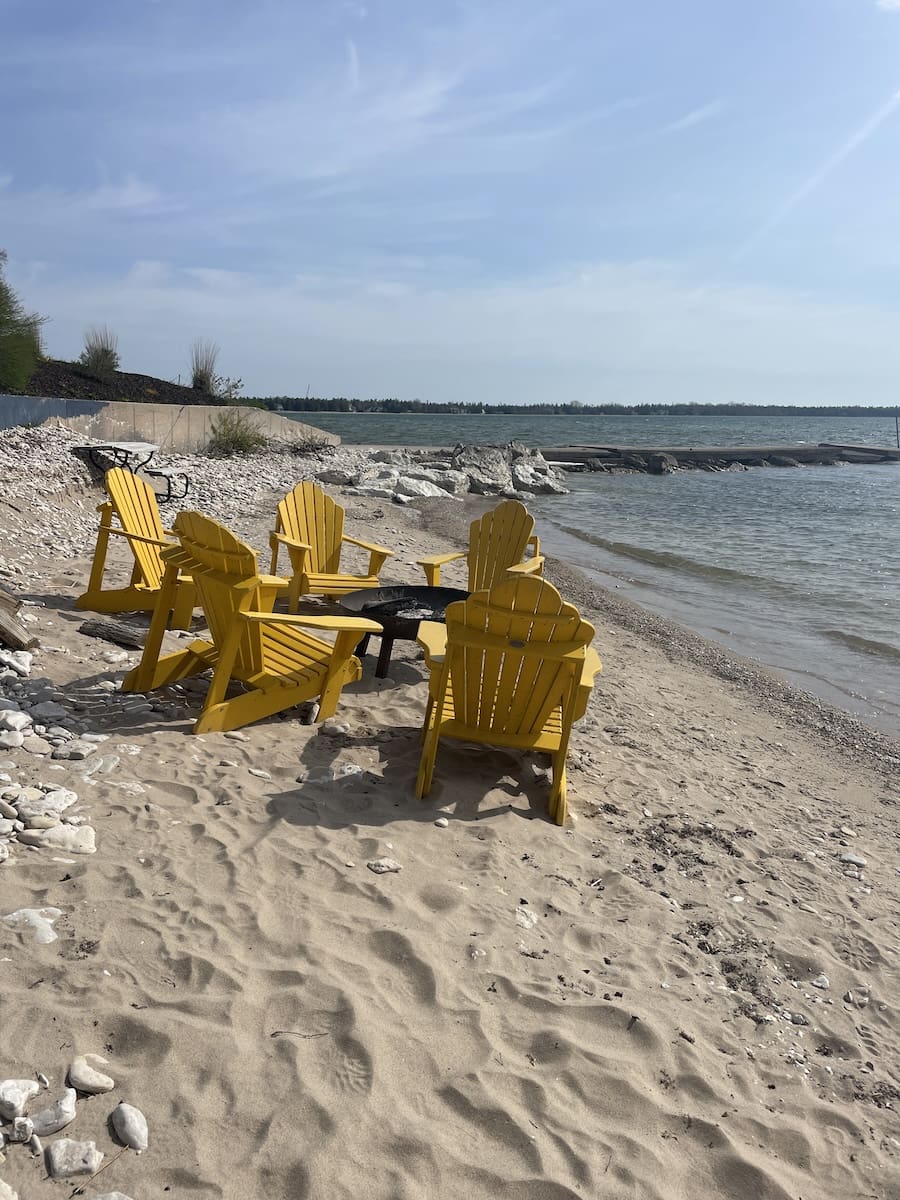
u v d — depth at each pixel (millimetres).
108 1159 2012
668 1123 2398
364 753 4598
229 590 4617
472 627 4160
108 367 24578
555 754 4328
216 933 2854
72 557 8773
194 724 4660
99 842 3322
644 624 9797
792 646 9422
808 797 5254
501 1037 2613
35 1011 2377
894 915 3820
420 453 30203
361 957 2865
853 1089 2680
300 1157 2078
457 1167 2139
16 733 4055
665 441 64500
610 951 3150
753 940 3404
